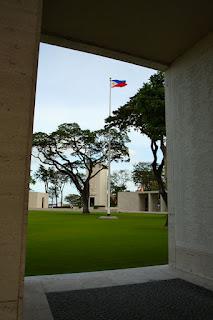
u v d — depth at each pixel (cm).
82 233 1130
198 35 476
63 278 455
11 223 207
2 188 208
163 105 1463
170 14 434
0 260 201
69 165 3183
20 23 230
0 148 211
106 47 511
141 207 4616
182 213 496
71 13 435
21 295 202
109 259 615
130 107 1875
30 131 221
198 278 439
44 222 1708
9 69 221
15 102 220
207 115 454
